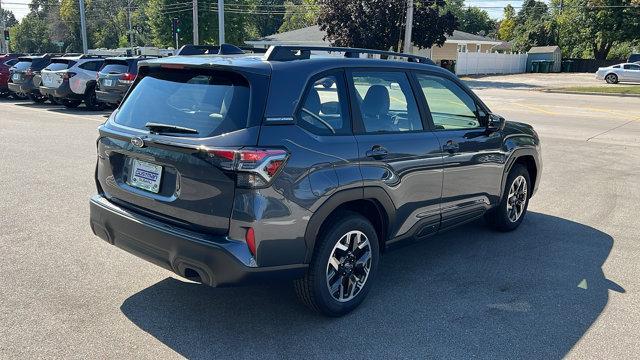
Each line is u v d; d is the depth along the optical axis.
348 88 3.93
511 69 62.19
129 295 4.23
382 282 4.60
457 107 4.97
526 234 6.00
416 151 4.29
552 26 76.69
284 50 3.72
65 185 7.66
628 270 4.98
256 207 3.24
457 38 52.56
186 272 3.49
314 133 3.57
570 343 3.66
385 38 36.31
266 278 3.40
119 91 16.75
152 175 3.65
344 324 3.85
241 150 3.21
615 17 59.34
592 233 6.06
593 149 11.76
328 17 37.09
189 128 3.46
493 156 5.29
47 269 4.68
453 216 4.88
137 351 3.43
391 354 3.47
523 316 4.03
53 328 3.68
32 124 14.23
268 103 3.39
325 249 3.67
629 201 7.45
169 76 3.89
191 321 3.84
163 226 3.52
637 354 3.54
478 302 4.25
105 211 3.90
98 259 4.94
